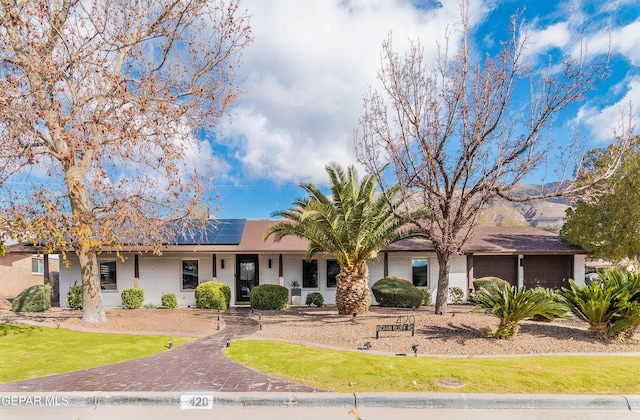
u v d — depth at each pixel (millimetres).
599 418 5340
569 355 8234
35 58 9609
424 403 5656
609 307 9523
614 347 8938
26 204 10328
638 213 17078
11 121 9320
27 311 15523
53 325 11609
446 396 5691
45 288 16281
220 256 19469
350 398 5695
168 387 6145
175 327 12031
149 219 12148
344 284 14570
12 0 9695
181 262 19219
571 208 19828
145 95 10641
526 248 19000
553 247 19266
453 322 11008
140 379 6594
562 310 9578
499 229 22703
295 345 9281
